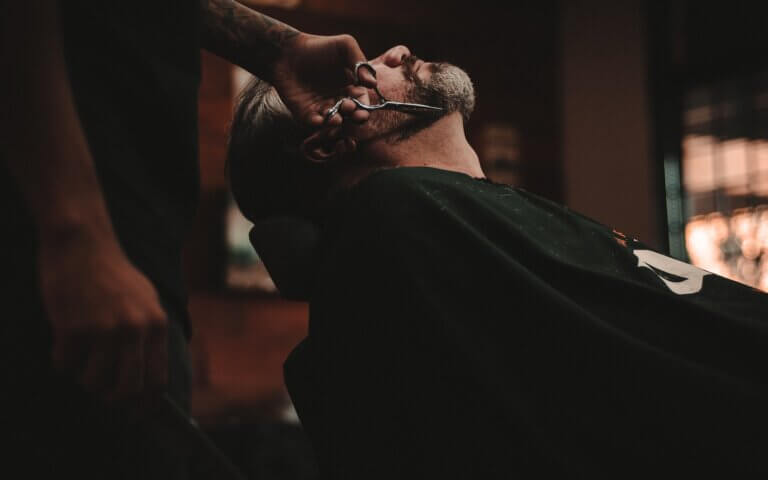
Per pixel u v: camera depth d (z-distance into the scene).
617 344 0.72
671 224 4.96
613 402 0.71
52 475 0.56
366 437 0.79
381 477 0.77
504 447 0.72
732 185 4.81
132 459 0.58
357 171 0.99
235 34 0.93
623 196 5.08
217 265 3.97
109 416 0.58
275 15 4.27
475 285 0.78
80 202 0.46
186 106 0.66
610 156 5.14
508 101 5.05
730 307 0.80
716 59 4.80
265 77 0.97
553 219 0.89
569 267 0.79
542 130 5.16
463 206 0.85
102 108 0.60
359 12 4.51
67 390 0.57
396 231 0.81
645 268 0.86
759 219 4.63
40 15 0.46
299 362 0.88
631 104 5.08
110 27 0.61
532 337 0.75
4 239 0.56
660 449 0.69
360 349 0.81
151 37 0.64
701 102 5.02
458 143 1.02
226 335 3.93
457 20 4.88
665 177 4.95
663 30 5.05
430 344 0.77
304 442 2.16
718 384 0.70
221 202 3.98
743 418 0.68
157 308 0.48
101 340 0.45
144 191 0.62
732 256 4.79
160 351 0.49
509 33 5.10
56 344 0.45
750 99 4.70
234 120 1.08
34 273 0.56
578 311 0.74
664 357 0.71
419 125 0.99
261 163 1.04
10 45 0.45
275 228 0.99
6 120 0.45
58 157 0.46
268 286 4.09
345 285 0.83
